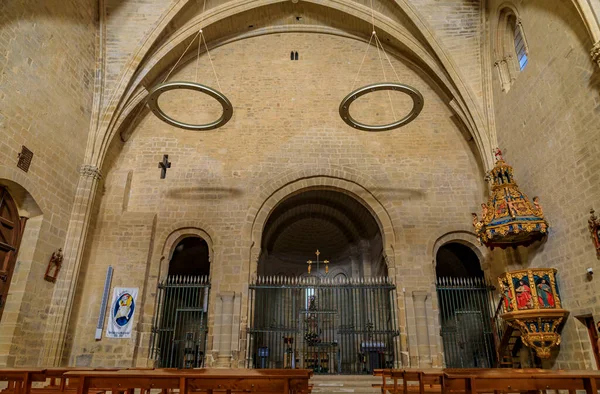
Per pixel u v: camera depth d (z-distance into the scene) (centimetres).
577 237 1087
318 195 2358
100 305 1495
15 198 1242
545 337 1112
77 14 1486
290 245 2705
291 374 564
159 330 1530
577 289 1085
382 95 1866
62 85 1397
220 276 1570
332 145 1777
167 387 554
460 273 2355
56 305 1340
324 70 1909
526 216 1184
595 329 1044
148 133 1791
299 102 1848
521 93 1376
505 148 1498
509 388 569
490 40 1608
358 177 1723
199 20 1805
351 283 1638
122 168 1730
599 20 952
